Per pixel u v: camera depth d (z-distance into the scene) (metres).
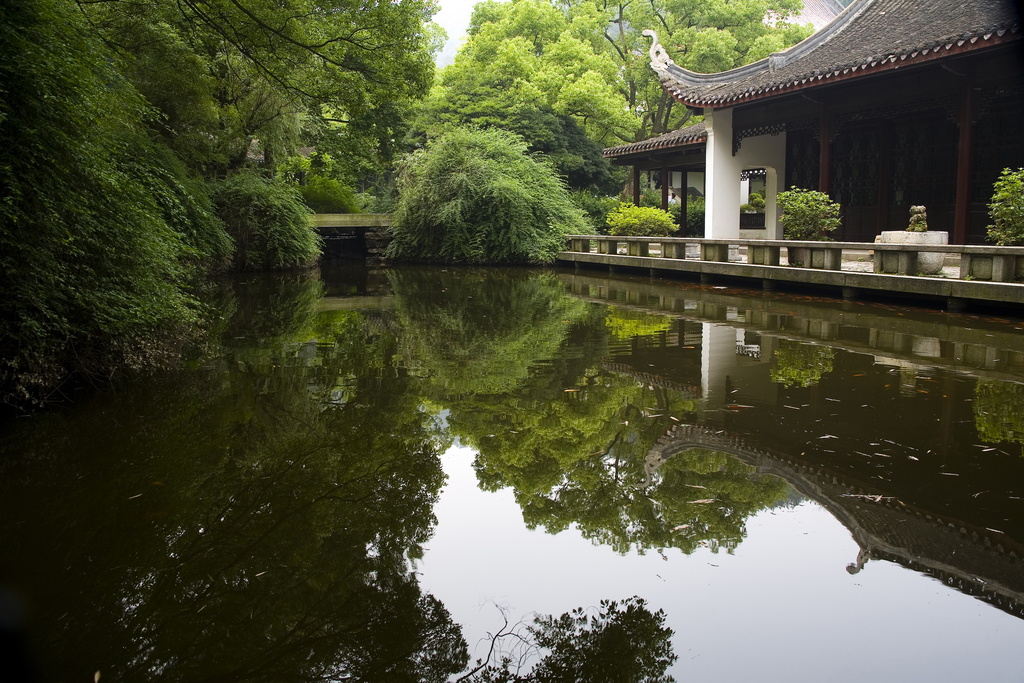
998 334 7.27
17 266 4.51
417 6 11.02
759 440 4.16
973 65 11.03
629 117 27.81
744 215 23.75
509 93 25.36
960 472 3.57
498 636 2.36
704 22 31.05
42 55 4.44
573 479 3.64
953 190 13.45
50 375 5.03
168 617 2.42
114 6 10.84
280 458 3.91
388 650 2.27
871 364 6.06
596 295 12.19
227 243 15.27
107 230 5.30
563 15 29.95
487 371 6.12
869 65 11.45
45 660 2.18
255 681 2.11
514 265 19.98
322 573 2.72
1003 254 8.34
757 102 15.59
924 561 2.75
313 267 19.44
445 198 20.16
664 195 20.39
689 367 6.18
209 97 14.58
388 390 5.44
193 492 3.43
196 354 6.91
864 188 15.30
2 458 3.88
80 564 2.74
